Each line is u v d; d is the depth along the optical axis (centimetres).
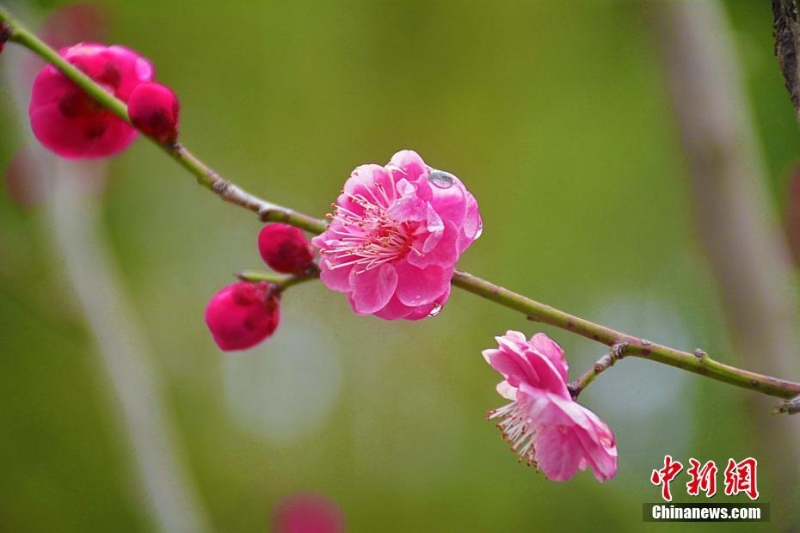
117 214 843
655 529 683
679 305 775
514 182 797
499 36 755
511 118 784
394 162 266
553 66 760
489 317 814
